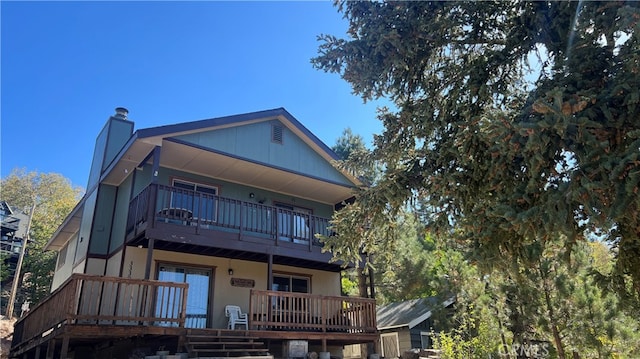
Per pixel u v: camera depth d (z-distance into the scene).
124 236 10.70
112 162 11.51
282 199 13.77
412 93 6.27
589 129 4.08
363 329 11.16
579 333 8.04
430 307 12.89
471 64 5.61
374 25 5.66
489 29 5.81
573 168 3.99
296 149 12.86
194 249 10.78
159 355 8.02
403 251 17.02
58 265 16.75
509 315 9.57
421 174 5.79
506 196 4.59
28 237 26.95
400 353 15.13
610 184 3.71
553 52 5.09
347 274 19.70
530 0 5.05
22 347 11.27
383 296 21.75
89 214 12.56
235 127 11.74
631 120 4.08
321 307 10.68
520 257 4.99
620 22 3.80
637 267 4.68
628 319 7.76
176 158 11.38
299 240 12.08
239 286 11.84
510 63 5.59
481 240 4.79
